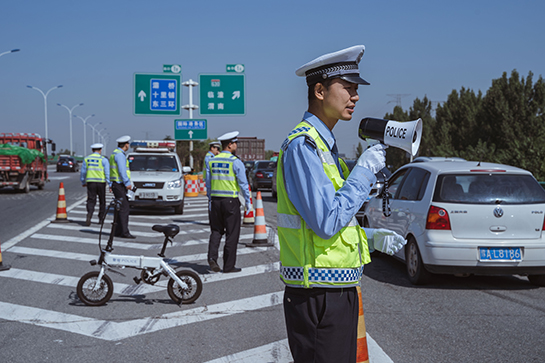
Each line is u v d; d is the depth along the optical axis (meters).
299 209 1.94
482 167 6.52
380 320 5.09
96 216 14.27
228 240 7.28
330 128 2.13
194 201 20.08
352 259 2.02
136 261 5.66
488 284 6.69
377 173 2.01
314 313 2.00
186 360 4.10
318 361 2.01
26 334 4.72
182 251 9.13
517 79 32.56
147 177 14.98
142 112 24.56
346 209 1.87
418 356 4.12
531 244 6.08
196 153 39.03
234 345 4.42
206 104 25.25
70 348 4.36
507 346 4.36
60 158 62.00
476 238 6.13
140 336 4.67
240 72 25.41
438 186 6.37
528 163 23.30
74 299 5.89
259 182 25.61
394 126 1.97
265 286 6.50
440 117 47.84
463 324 4.96
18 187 23.72
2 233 11.10
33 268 7.50
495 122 33.19
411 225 6.64
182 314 5.34
